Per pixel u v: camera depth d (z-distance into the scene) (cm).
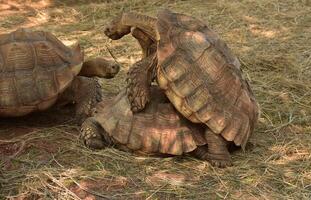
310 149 462
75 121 502
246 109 434
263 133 491
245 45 706
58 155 441
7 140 463
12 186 399
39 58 469
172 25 438
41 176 408
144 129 425
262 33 748
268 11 826
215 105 419
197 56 427
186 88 415
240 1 871
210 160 427
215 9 843
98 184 405
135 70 430
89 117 473
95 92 499
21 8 873
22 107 458
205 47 432
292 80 599
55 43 487
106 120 438
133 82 429
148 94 432
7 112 459
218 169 424
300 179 417
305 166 435
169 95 421
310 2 860
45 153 444
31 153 444
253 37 736
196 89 417
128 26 457
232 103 427
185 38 432
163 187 402
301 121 513
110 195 392
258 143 469
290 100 557
